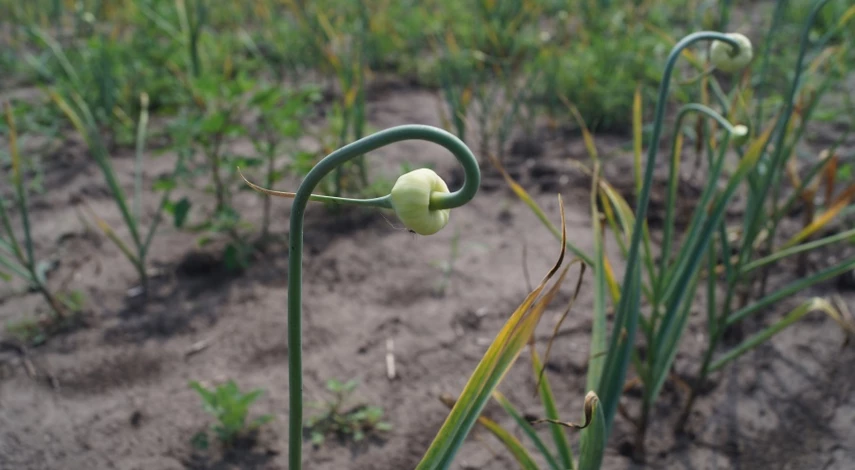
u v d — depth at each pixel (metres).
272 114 1.18
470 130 1.56
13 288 1.11
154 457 0.83
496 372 0.53
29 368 0.96
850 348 0.97
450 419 0.52
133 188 1.38
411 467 0.83
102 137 1.56
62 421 0.88
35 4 2.14
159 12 1.89
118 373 0.96
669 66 0.62
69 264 1.17
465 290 1.11
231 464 0.83
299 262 0.45
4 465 0.82
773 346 0.98
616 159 1.44
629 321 0.68
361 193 1.30
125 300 1.09
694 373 0.94
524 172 1.42
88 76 1.63
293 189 1.35
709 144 0.81
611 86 1.58
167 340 1.02
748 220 0.91
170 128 1.22
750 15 2.15
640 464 0.82
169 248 1.21
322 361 0.98
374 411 0.87
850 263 0.78
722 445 0.85
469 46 1.89
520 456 0.67
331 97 1.74
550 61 1.67
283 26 1.98
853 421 0.87
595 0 2.05
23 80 1.84
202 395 0.83
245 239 1.22
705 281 1.10
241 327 1.04
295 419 0.49
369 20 1.89
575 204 1.32
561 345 1.00
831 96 1.61
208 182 1.39
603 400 0.67
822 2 0.73
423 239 1.24
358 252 1.20
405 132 0.41
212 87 1.18
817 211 1.22
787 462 0.82
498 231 1.26
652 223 1.24
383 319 1.05
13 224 1.26
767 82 1.61
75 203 1.32
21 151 1.50
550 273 0.49
